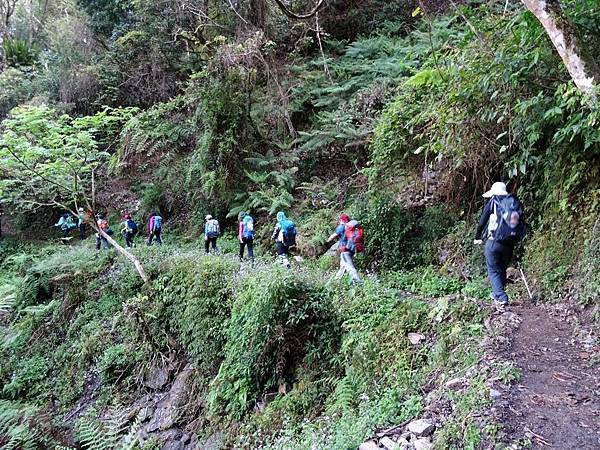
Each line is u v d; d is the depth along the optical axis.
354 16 17.05
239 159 14.85
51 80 21.08
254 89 15.40
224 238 14.80
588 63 4.80
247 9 14.91
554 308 5.78
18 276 16.14
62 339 12.16
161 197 18.25
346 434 4.42
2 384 11.73
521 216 5.68
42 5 29.23
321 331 6.84
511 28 6.68
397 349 5.52
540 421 3.44
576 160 6.25
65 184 12.05
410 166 9.91
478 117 7.11
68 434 9.16
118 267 12.64
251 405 6.98
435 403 4.21
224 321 8.27
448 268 8.33
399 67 12.87
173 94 19.03
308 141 14.08
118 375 10.02
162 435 7.86
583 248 5.90
